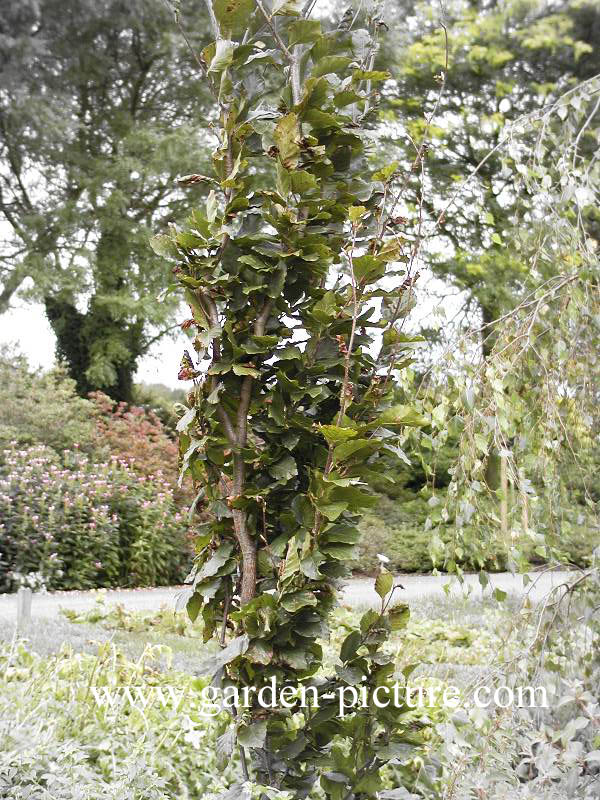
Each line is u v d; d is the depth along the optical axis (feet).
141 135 49.14
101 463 37.76
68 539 31.45
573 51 48.57
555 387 10.18
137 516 34.32
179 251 6.77
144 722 10.25
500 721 8.63
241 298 6.70
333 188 7.18
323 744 7.04
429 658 17.53
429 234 8.14
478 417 9.39
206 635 7.11
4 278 49.90
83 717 10.44
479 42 47.70
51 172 51.34
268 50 6.98
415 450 9.82
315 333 6.89
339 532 6.49
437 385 10.07
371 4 7.76
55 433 39.22
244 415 6.81
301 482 7.07
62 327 51.26
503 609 10.23
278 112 6.95
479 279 37.83
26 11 43.42
